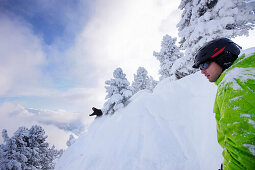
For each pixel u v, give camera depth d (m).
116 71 17.22
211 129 4.84
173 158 5.00
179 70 13.23
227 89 0.86
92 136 11.21
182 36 13.28
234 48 0.98
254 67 0.82
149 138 6.26
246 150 0.70
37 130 23.66
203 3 11.38
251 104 0.73
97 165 6.64
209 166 4.05
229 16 10.06
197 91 6.89
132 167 5.44
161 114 7.10
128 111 8.59
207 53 1.02
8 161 16.56
